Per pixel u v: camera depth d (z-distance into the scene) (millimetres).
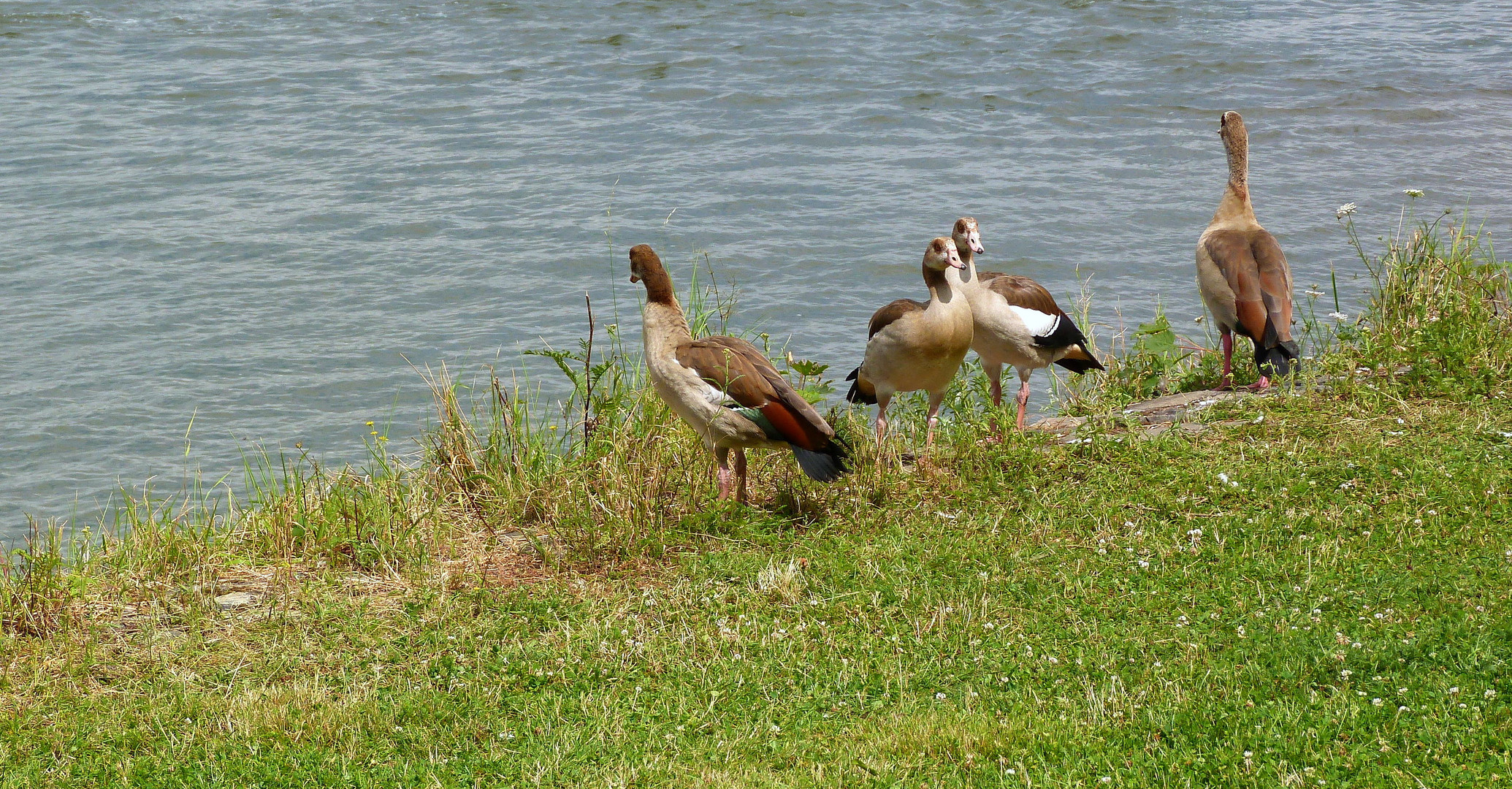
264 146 25281
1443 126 26281
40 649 7621
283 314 18297
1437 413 10281
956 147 25531
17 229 21047
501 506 9719
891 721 6566
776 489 9836
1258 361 11742
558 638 7715
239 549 9070
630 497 9250
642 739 6574
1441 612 7121
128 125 26375
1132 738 6191
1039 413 13859
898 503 9492
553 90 29016
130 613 8141
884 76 30078
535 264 20047
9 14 34750
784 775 6168
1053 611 7605
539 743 6570
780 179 23734
